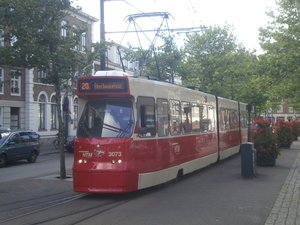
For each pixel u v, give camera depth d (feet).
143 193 32.81
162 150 33.65
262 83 59.82
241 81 93.45
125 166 28.99
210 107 50.72
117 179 28.81
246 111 79.25
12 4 39.32
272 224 22.00
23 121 109.09
